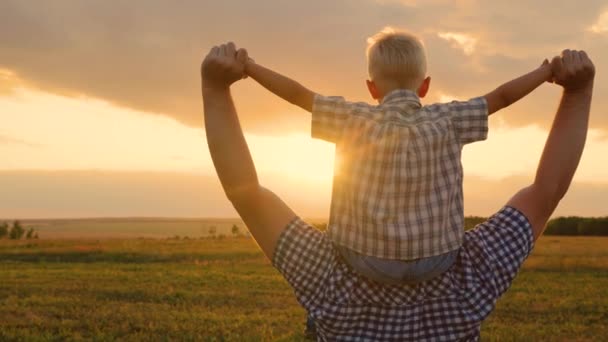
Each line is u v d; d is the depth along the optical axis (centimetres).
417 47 243
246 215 251
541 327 1352
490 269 235
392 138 227
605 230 6038
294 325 1271
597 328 1350
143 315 1387
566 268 3045
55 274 2511
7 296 1734
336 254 236
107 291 1877
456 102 239
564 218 6269
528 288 2159
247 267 3066
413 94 239
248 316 1400
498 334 1250
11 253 3934
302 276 238
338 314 227
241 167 248
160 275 2506
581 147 255
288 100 246
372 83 247
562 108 262
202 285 2119
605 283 2352
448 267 229
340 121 235
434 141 228
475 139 235
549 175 254
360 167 229
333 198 234
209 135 251
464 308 229
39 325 1234
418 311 227
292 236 244
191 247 4441
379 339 226
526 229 247
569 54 254
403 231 221
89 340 1089
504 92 246
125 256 3816
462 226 231
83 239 5056
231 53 249
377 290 226
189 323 1288
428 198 225
